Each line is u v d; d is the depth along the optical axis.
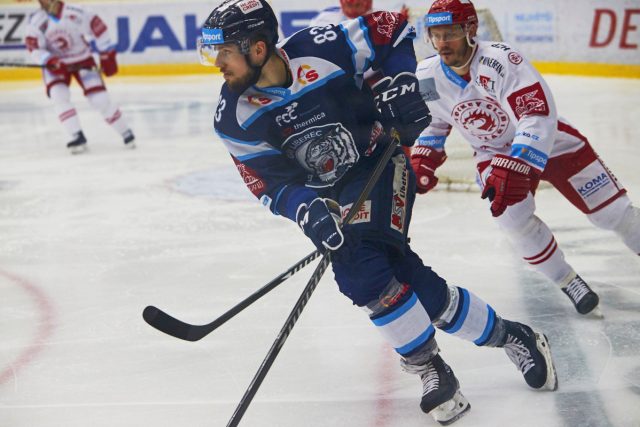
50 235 12.84
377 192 6.29
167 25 33.62
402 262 6.55
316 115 6.12
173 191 15.60
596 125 20.31
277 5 32.03
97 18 20.22
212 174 17.02
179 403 7.13
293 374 7.62
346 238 5.98
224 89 6.14
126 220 13.61
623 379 7.17
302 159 6.27
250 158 6.25
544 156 7.46
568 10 28.88
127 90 30.58
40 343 8.61
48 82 19.95
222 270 10.83
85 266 11.21
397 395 7.11
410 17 17.41
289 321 5.85
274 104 6.03
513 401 6.85
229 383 7.49
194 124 23.38
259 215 13.59
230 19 5.68
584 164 8.34
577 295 8.60
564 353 7.79
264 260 11.19
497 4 29.80
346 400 7.05
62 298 9.97
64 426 6.80
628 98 24.16
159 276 10.68
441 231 12.22
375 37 6.20
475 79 7.85
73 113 19.89
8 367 8.03
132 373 7.79
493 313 6.73
